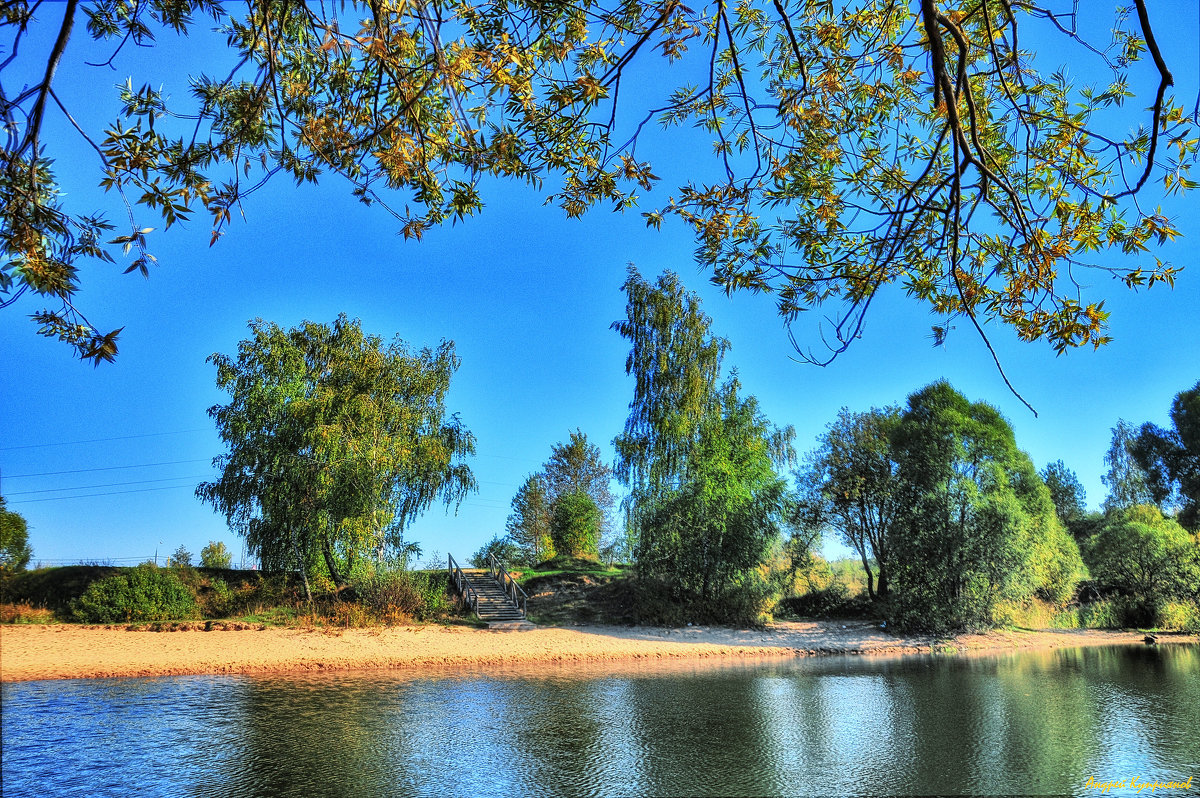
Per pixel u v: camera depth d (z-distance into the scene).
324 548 28.86
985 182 4.13
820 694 17.42
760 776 10.85
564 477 53.00
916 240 5.29
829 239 5.51
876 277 5.31
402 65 4.31
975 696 17.27
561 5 4.67
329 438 26.86
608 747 12.41
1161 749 12.37
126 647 20.97
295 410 27.45
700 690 17.89
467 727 13.70
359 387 29.14
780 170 5.39
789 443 35.78
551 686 18.30
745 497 30.00
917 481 30.09
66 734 12.62
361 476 26.95
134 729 13.03
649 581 30.95
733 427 31.67
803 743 12.80
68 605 25.84
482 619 29.38
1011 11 3.97
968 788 10.30
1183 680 19.52
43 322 4.65
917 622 29.09
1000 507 28.25
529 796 9.82
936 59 3.73
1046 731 13.75
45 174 4.33
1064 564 34.00
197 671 19.30
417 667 21.41
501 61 4.54
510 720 14.39
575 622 29.89
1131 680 19.53
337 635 24.34
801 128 5.20
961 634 28.98
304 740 12.50
